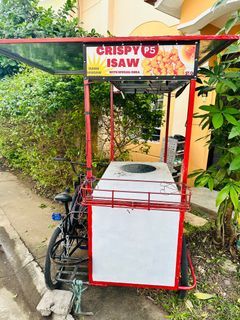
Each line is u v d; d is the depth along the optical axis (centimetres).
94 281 176
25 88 332
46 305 173
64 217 204
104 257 169
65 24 335
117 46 137
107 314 174
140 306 181
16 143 433
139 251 164
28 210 335
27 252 243
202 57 193
